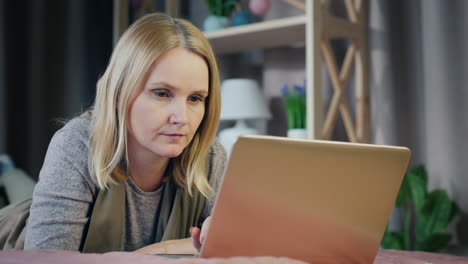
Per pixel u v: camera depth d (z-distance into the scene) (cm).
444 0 222
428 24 225
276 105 275
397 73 239
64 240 94
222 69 293
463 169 218
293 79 271
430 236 200
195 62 89
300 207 64
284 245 65
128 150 101
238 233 62
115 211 101
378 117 244
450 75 221
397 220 234
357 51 241
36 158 305
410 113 236
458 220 220
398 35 239
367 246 71
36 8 306
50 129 311
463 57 219
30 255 59
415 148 234
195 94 90
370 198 69
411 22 236
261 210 62
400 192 214
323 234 67
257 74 286
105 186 99
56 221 95
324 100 258
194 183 108
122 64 92
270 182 61
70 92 313
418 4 234
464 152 218
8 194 186
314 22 216
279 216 63
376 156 67
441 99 222
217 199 60
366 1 246
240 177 60
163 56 88
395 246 211
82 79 316
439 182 223
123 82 92
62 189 96
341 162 65
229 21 260
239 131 256
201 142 104
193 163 106
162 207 110
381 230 71
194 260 55
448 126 221
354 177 66
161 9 309
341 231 68
